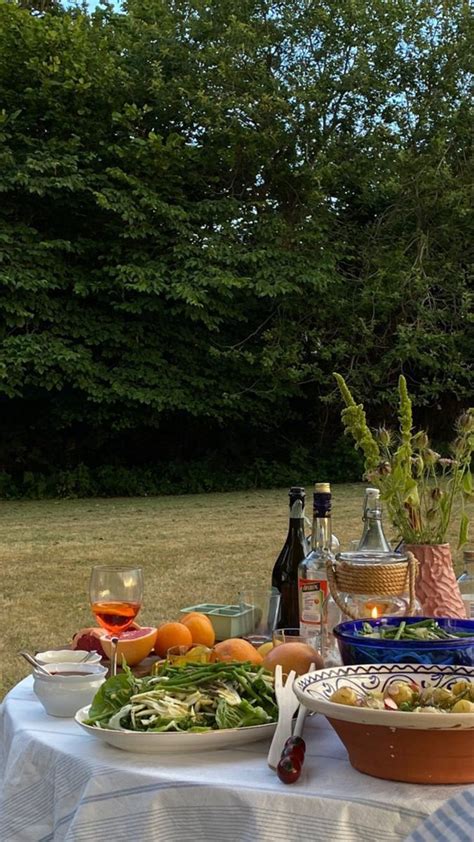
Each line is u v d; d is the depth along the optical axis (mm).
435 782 1171
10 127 13172
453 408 15555
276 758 1271
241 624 2078
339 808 1138
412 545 1823
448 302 14562
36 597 6352
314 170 13891
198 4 14469
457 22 14750
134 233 13000
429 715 1115
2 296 12992
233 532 9375
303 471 15227
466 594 2057
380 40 14344
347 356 14398
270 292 13047
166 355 14352
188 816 1200
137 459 15438
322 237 14039
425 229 14664
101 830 1223
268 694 1461
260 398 14883
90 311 13742
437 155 14000
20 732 1472
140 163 13406
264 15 14758
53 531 9727
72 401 14070
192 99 13789
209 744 1332
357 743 1197
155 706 1387
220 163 14250
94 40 14227
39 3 16281
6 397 14078
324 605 1837
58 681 1532
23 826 1368
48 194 13039
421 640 1404
